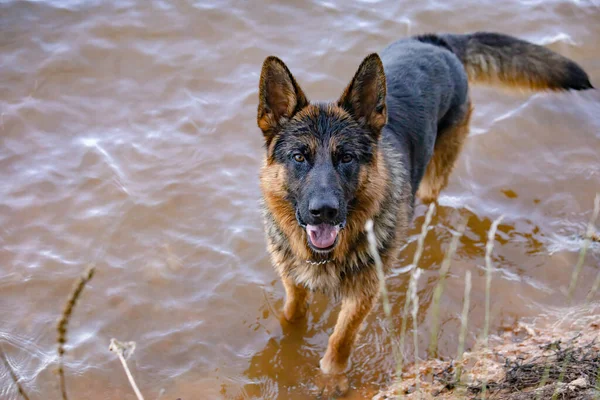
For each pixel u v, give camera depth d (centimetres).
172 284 251
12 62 298
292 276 237
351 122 226
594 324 236
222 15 316
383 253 232
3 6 313
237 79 298
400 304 249
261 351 241
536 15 323
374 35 312
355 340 237
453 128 268
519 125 291
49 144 278
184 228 262
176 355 239
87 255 255
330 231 222
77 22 311
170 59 302
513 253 261
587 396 207
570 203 271
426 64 259
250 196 269
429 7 324
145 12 315
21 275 250
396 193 235
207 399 231
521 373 216
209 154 278
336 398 231
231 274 254
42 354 236
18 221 261
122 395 231
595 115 294
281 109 229
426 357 238
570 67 276
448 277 255
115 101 291
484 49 279
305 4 321
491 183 278
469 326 244
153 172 273
